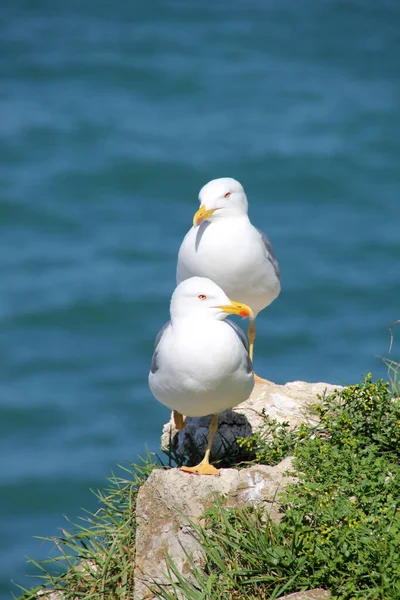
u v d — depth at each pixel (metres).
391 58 43.44
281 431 8.05
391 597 5.89
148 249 26.41
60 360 21.53
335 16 49.59
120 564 7.37
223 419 8.53
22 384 20.50
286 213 28.66
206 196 8.72
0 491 16.69
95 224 28.12
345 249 25.97
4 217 28.48
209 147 32.56
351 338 21.62
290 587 6.34
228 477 7.20
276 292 9.23
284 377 19.72
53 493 16.78
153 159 31.55
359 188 30.08
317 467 6.97
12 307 23.39
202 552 6.87
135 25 47.09
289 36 46.12
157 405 19.69
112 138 33.34
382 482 6.66
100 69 40.78
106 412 19.42
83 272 25.17
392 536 6.19
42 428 18.86
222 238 8.68
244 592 6.41
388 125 34.59
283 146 32.69
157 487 7.21
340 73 41.12
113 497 8.16
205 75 40.25
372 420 7.55
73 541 7.94
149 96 38.12
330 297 23.44
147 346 22.17
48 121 34.94
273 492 6.99
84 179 30.56
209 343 7.16
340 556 6.23
